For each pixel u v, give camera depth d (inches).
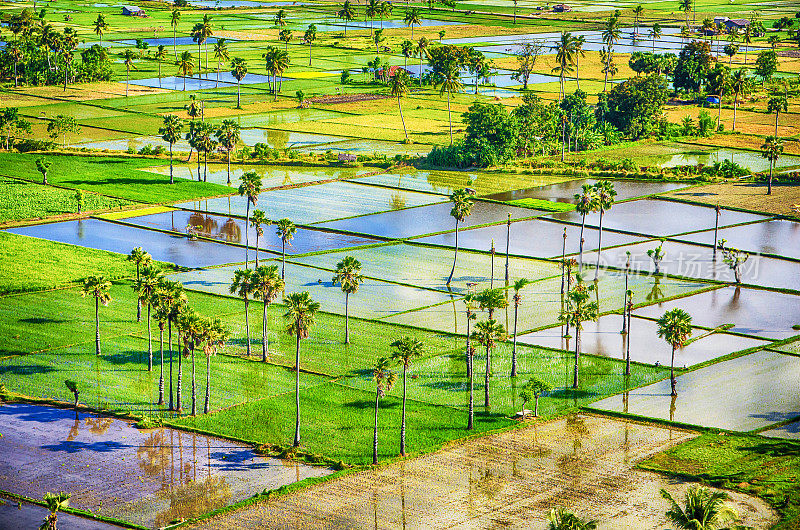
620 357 5378.9
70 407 4677.7
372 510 3801.7
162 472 4097.0
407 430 4507.9
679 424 4542.3
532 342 5575.8
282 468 4156.0
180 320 4557.1
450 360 5315.0
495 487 3986.2
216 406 4724.4
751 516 3730.3
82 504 3828.7
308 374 5093.5
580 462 4197.8
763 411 4685.0
